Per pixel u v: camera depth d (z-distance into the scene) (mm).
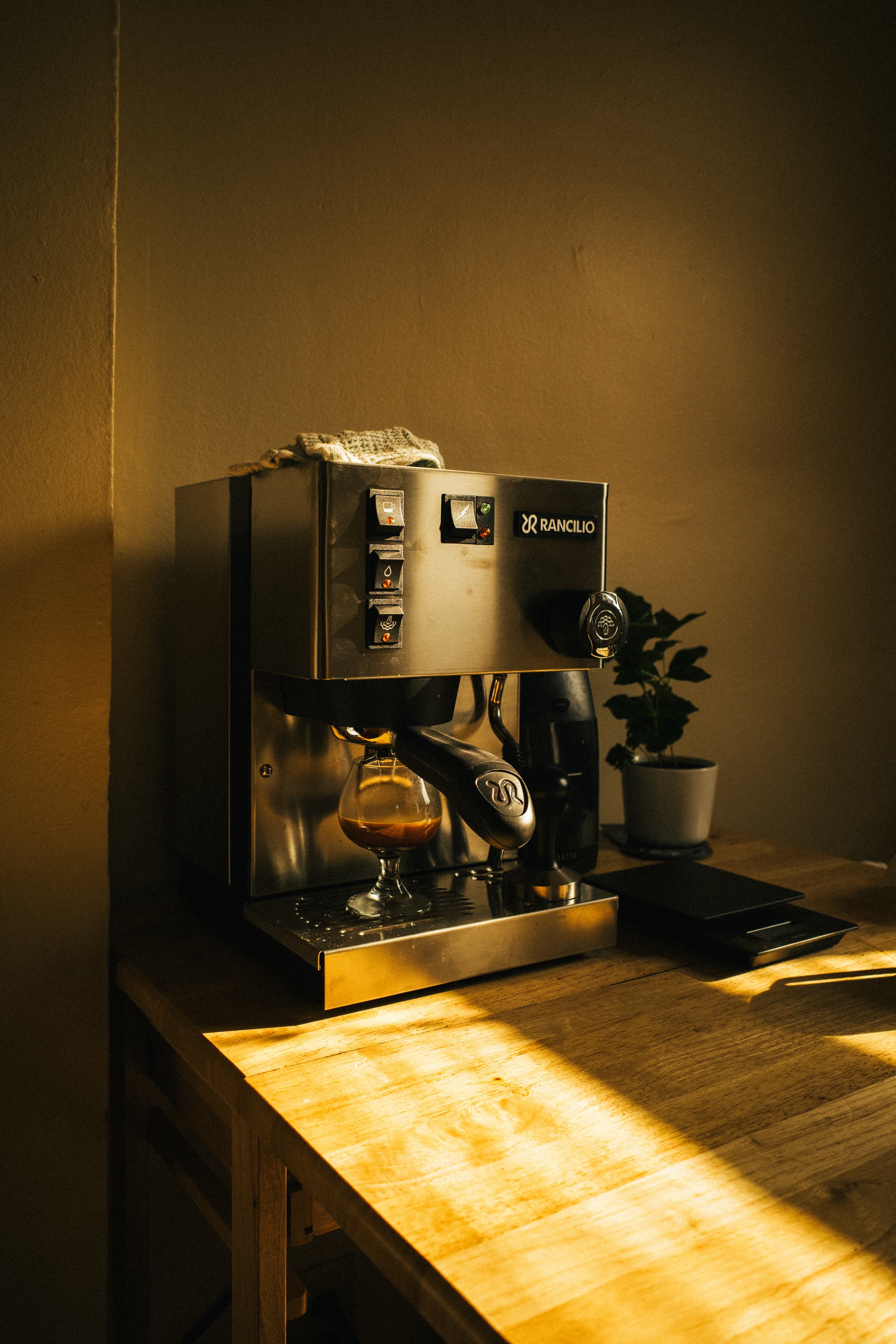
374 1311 1451
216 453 1222
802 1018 835
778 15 1752
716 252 1712
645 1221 551
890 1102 692
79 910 949
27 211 880
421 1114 666
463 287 1419
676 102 1633
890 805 2107
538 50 1467
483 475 871
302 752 961
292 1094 689
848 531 1974
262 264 1241
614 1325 470
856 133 1899
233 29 1200
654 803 1381
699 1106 682
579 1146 628
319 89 1270
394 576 816
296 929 871
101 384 924
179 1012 827
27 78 871
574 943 958
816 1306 486
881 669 2062
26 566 903
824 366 1902
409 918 902
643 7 1577
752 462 1804
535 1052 764
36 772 922
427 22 1356
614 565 1635
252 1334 746
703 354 1713
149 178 1152
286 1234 735
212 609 984
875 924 1086
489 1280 499
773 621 1865
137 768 1188
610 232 1574
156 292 1166
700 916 994
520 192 1468
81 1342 1000
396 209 1347
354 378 1326
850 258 1920
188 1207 1270
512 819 751
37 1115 952
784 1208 564
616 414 1609
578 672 1250
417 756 828
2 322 877
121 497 1156
